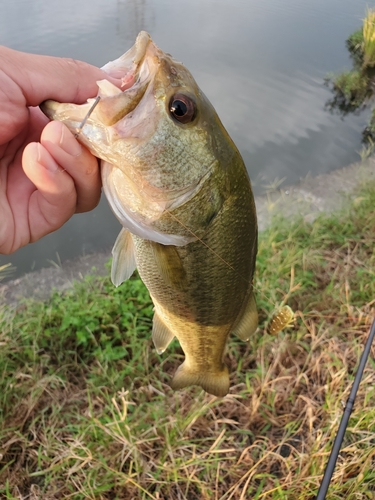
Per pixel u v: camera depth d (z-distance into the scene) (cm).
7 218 22
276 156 88
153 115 18
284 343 42
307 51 140
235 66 126
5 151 22
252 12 180
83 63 20
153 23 154
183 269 22
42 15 150
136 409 36
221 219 22
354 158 88
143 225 20
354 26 166
